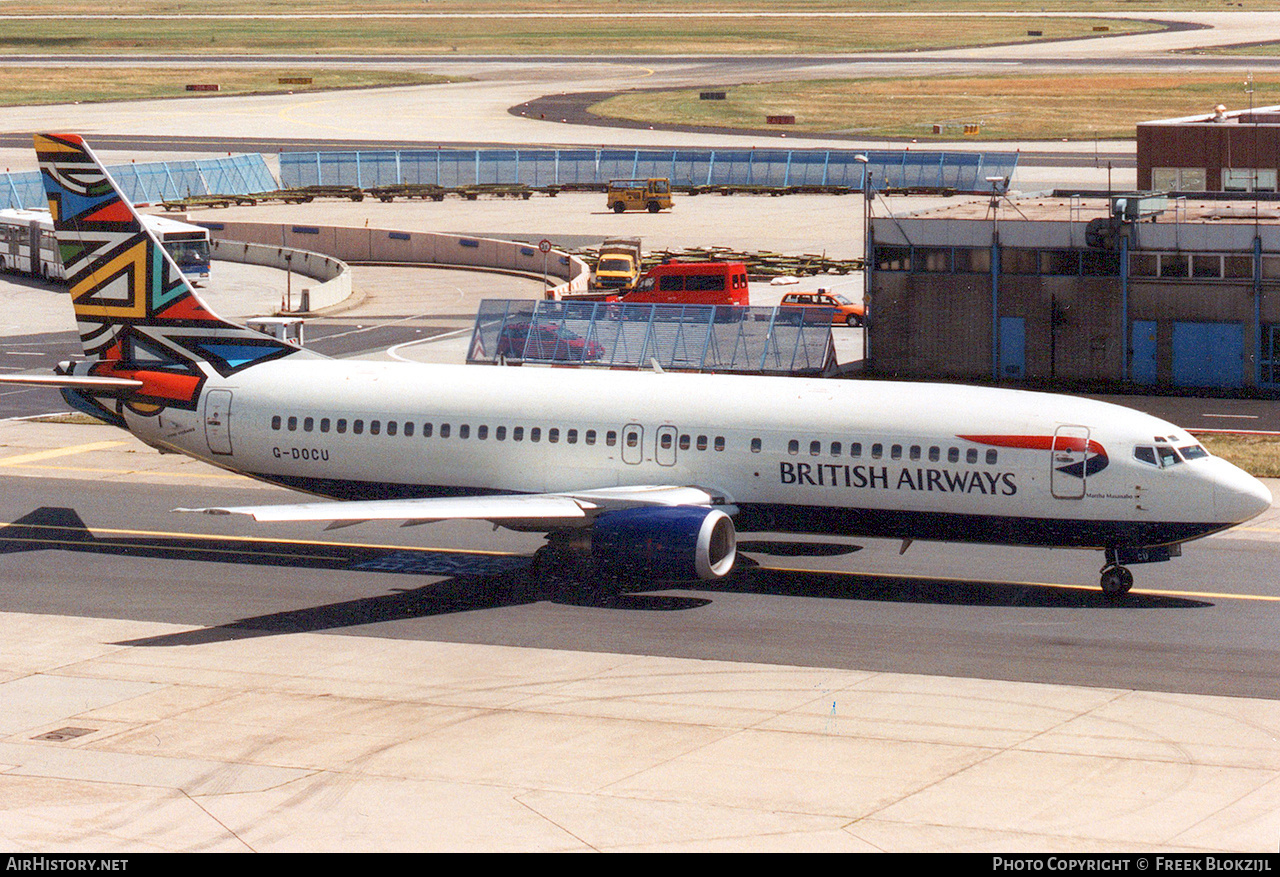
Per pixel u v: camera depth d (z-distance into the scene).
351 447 93.00
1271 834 51.75
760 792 56.06
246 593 86.19
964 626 78.19
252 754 60.78
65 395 100.50
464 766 59.12
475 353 155.62
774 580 88.00
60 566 92.12
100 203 96.25
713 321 152.38
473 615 81.38
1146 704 65.75
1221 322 154.25
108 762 59.97
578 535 84.25
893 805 54.62
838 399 85.31
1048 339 161.38
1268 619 79.06
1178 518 79.19
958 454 81.44
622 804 55.03
